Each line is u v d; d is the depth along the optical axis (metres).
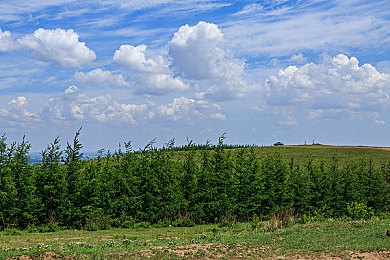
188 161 28.03
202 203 26.92
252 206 28.20
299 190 30.30
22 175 23.94
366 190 32.56
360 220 23.83
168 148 28.02
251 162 29.28
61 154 25.05
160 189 26.47
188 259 13.33
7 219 23.28
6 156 24.19
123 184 25.86
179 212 26.61
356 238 16.30
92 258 12.98
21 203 23.56
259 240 16.33
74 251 13.97
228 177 27.89
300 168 32.94
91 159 26.20
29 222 23.91
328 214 30.45
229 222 25.19
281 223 20.86
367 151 62.03
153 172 26.45
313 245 15.13
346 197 31.55
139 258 13.20
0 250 14.20
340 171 32.94
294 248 14.72
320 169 32.28
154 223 26.05
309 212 30.20
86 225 23.59
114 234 20.83
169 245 15.58
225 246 15.05
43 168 24.59
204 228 23.23
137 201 25.77
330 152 60.72
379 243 15.23
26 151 24.83
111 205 25.03
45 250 13.02
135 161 26.86
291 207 29.53
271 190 28.94
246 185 28.16
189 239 17.97
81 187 24.45
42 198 24.25
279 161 31.19
